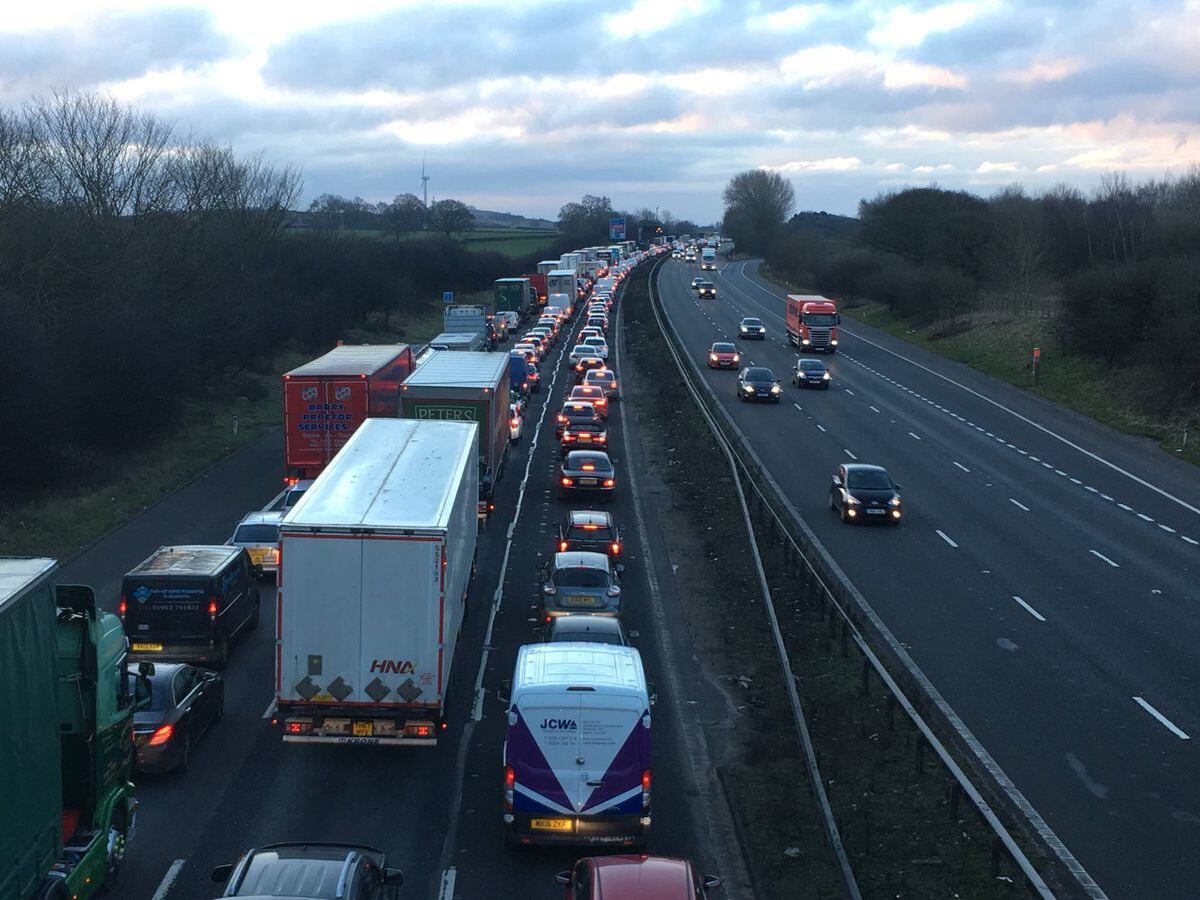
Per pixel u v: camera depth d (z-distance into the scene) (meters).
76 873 11.98
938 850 14.93
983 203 112.56
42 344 35.84
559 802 14.12
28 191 44.56
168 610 21.33
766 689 21.08
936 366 72.38
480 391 32.97
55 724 11.22
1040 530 33.31
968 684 21.06
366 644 17.06
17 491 33.75
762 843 15.11
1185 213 88.94
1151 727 19.17
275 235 81.25
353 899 10.63
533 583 27.89
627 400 59.38
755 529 32.53
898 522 33.84
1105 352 59.41
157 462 40.69
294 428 32.53
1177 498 37.88
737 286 142.75
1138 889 13.98
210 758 17.84
